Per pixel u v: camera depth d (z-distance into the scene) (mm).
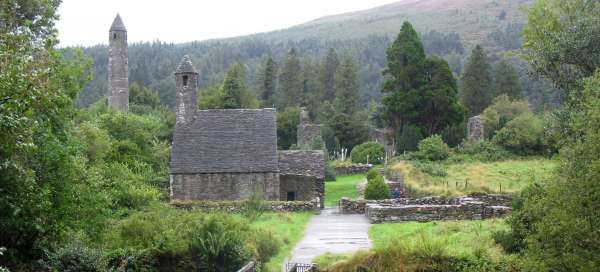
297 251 26125
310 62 137750
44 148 19750
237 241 24234
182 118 47500
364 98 155750
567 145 18969
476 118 67250
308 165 46625
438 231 28125
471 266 20594
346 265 21812
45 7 27500
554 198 16828
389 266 21281
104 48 198250
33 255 21500
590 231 16031
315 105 106688
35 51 19203
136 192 34375
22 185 18109
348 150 82875
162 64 182375
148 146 51031
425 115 70188
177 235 24422
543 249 17125
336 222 35188
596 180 16047
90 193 22891
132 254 23172
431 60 70312
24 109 17078
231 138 46312
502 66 99062
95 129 38594
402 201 37750
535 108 97000
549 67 29422
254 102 91250
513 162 53312
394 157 63375
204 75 181000
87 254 22062
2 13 23594
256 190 44312
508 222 22812
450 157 55469
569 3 30484
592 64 28000
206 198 44469
